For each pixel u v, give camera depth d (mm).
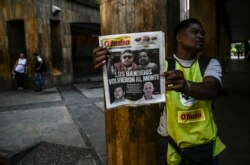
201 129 1792
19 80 13023
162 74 1733
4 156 4562
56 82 14336
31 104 9273
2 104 9508
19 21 13859
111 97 1831
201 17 8609
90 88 12984
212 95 1683
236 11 16281
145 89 1820
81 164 4223
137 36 1798
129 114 2162
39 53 13180
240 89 10445
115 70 1819
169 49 2477
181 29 1851
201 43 1821
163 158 1994
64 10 14961
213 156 1848
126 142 2186
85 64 19969
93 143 5062
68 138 5438
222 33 17172
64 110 8078
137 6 2082
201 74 1807
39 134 5801
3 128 6406
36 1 12953
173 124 1831
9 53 13875
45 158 4633
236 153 4172
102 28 2217
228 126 5617
